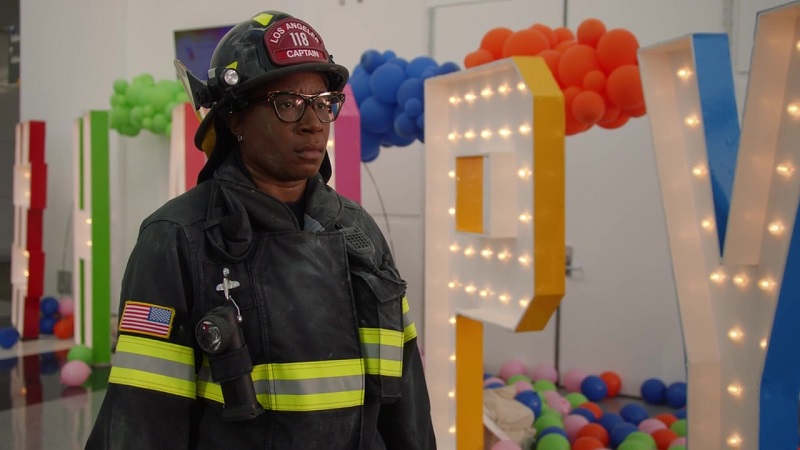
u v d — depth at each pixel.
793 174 2.29
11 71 8.63
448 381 3.74
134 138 7.21
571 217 5.39
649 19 4.95
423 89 4.02
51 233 7.75
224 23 6.68
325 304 1.32
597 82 3.46
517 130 3.17
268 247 1.31
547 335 5.54
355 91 4.48
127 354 1.24
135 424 1.22
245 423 1.26
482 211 3.35
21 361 6.04
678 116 2.74
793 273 2.32
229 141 1.42
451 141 3.76
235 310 1.25
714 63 2.55
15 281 7.02
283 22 1.34
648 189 5.15
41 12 7.74
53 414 4.66
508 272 3.26
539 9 5.27
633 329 5.26
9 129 9.04
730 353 2.60
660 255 5.15
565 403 4.71
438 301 3.78
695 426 2.64
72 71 7.57
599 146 5.28
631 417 4.52
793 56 2.27
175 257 1.26
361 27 5.92
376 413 1.39
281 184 1.38
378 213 5.97
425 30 5.66
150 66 7.15
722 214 2.53
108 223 5.96
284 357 1.27
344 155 3.70
